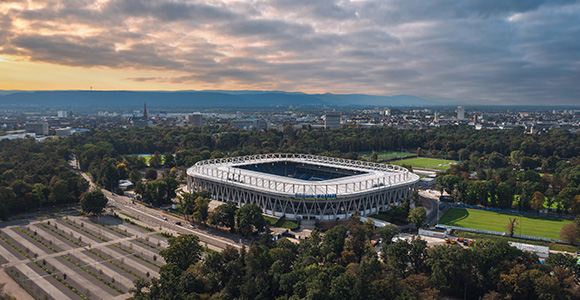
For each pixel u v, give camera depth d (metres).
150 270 170.75
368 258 155.00
